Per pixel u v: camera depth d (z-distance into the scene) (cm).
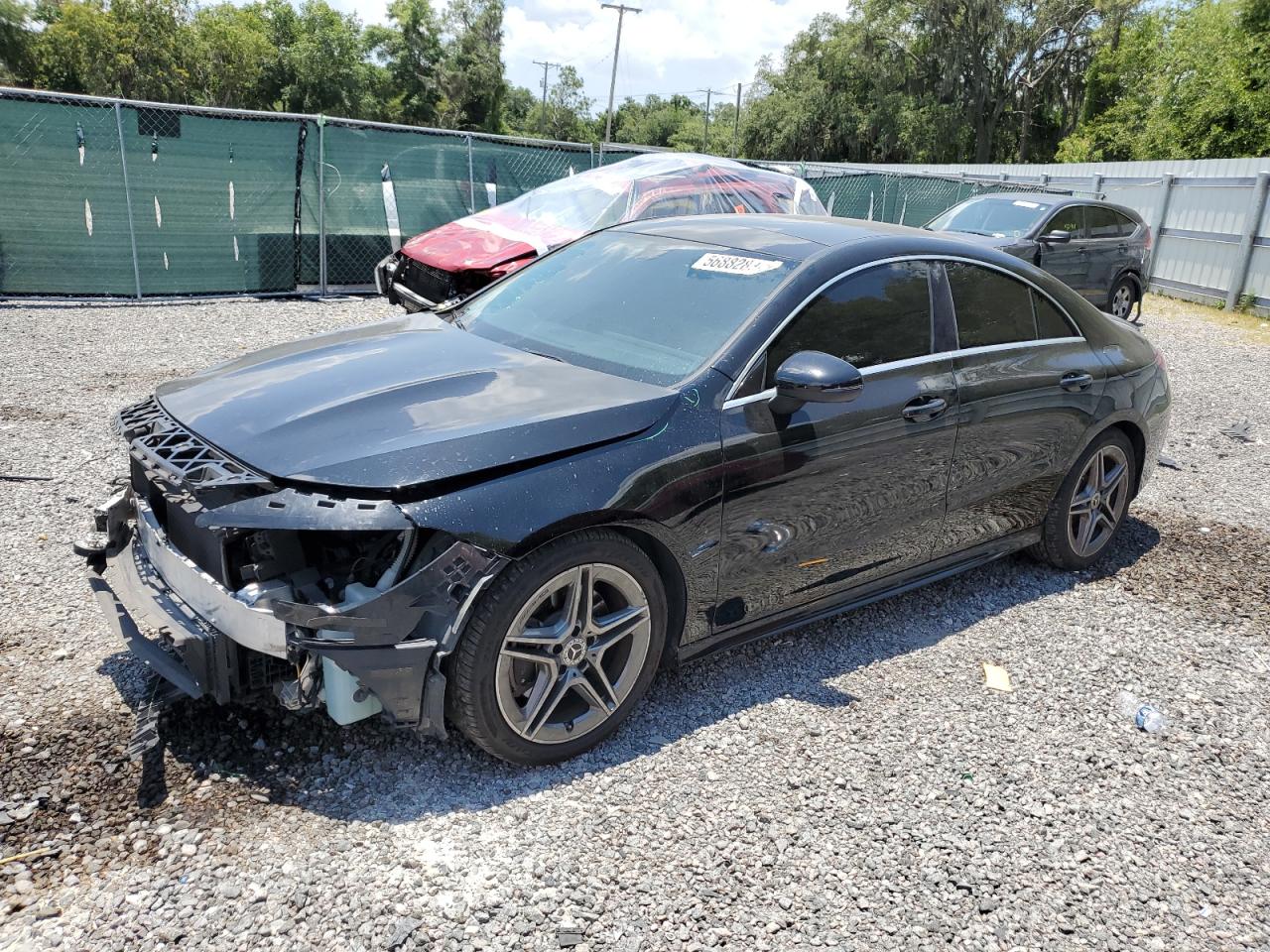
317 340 385
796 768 317
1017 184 1847
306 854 258
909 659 397
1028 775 324
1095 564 508
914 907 260
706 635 340
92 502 487
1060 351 450
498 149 1294
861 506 370
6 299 1033
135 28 5475
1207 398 937
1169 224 1750
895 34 6134
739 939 243
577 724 307
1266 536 564
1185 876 282
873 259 382
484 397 308
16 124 1002
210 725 305
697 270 384
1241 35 3316
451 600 266
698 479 312
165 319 996
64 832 257
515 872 259
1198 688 391
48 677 326
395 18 7731
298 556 279
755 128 7194
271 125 1140
